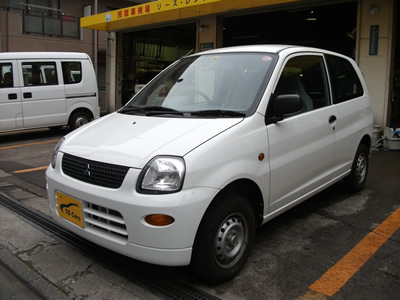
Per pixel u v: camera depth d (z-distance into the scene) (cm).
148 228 254
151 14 1166
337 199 482
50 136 1034
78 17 1955
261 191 312
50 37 1858
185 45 1711
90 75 1048
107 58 1525
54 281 302
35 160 752
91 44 2002
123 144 290
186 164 260
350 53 1233
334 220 417
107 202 267
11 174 640
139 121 332
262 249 351
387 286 289
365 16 843
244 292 284
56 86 978
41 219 430
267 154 316
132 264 327
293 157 346
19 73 920
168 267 322
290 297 278
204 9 1084
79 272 315
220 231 284
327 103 414
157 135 292
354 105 460
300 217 426
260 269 316
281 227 400
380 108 838
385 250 347
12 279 309
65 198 303
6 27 1728
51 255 345
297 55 382
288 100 318
